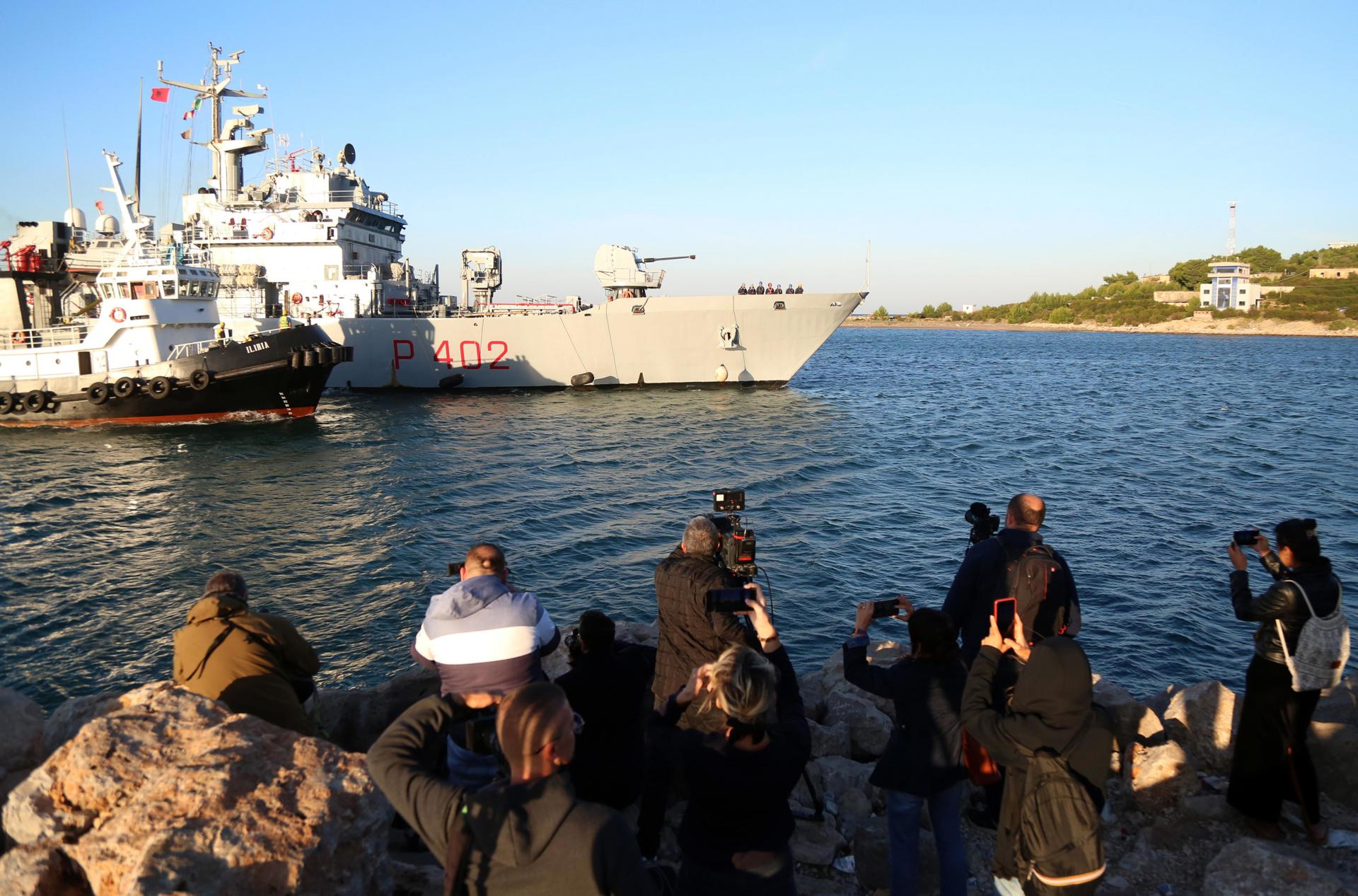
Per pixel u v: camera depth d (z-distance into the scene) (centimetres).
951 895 420
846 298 4531
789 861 345
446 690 390
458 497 2369
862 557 1853
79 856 296
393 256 5044
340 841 309
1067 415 4412
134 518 2161
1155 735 548
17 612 1529
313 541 1952
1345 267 19488
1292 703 466
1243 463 2978
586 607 1565
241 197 4566
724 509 567
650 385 4588
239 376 3375
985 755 448
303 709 436
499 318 4325
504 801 259
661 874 367
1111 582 1670
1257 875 423
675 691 432
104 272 3466
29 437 3222
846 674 440
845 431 3659
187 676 412
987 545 512
